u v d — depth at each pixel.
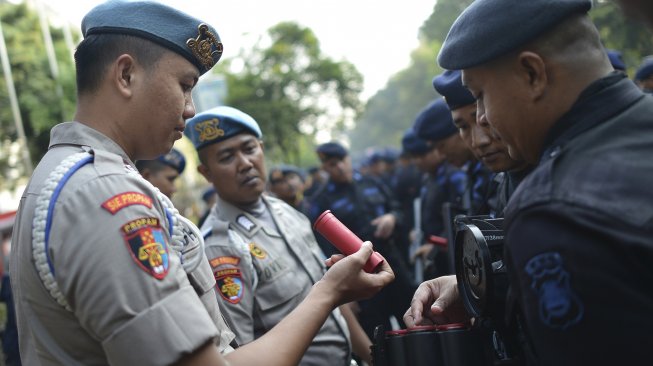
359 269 1.57
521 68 1.21
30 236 1.32
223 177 2.48
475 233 1.49
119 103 1.46
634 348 0.98
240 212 2.50
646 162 1.06
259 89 28.31
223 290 2.22
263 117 27.34
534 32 1.17
